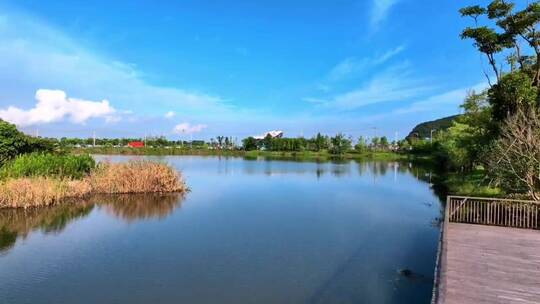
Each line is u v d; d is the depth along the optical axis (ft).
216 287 33.91
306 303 30.83
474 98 89.86
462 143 93.20
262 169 172.14
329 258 42.27
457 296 23.13
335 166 201.98
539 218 43.34
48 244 46.78
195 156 299.99
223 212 68.33
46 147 95.55
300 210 71.31
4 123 87.10
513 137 53.78
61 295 32.04
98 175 84.69
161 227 56.13
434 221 62.39
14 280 35.24
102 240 48.73
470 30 67.46
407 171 172.24
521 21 64.49
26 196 65.41
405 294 32.48
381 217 65.51
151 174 88.33
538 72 65.62
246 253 43.80
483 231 41.16
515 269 28.25
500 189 62.85
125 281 35.14
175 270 38.04
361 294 32.45
